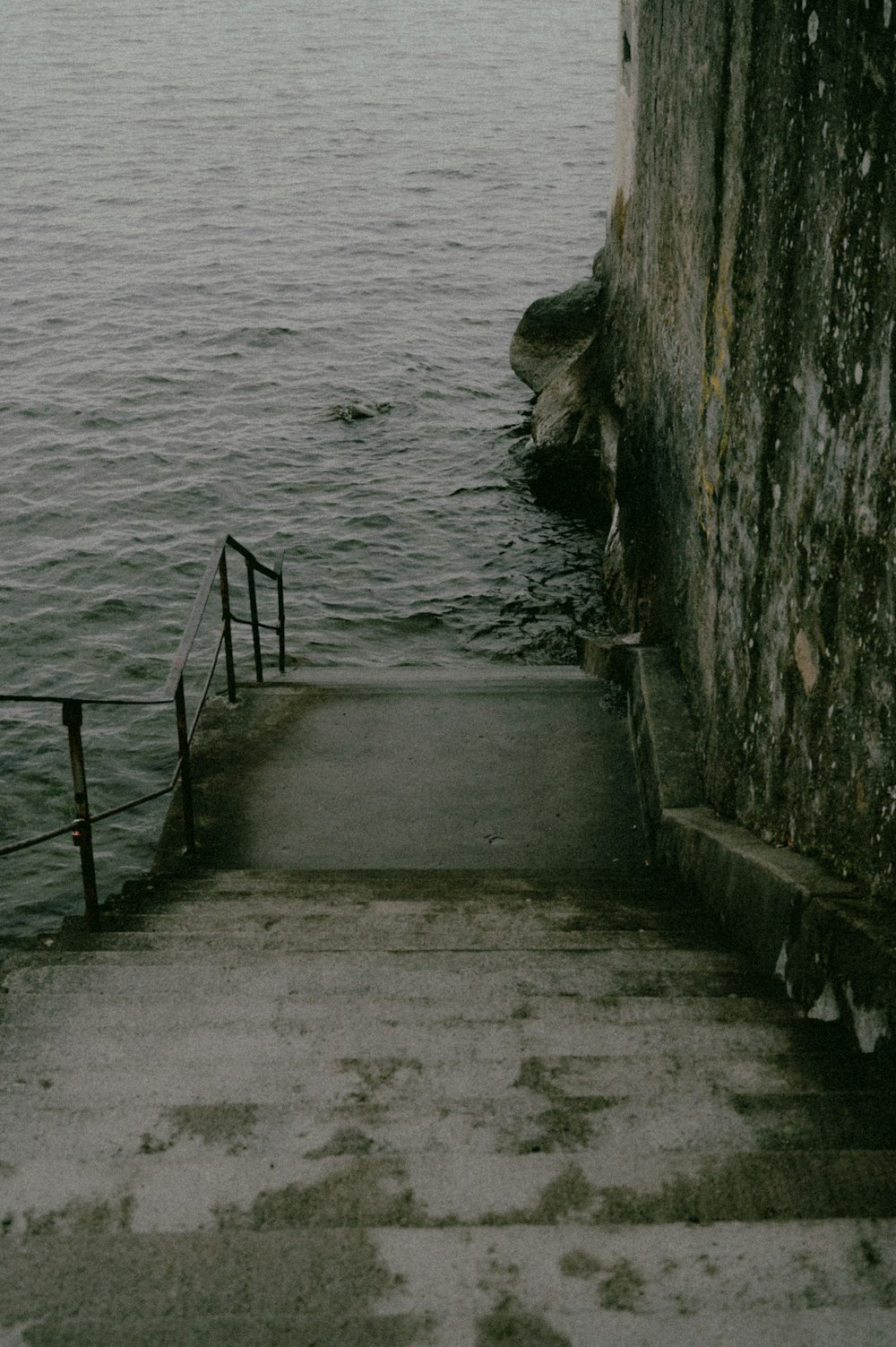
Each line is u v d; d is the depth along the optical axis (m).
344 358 20.34
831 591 3.96
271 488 15.73
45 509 14.94
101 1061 3.30
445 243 27.50
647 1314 2.01
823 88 3.94
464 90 48.47
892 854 3.50
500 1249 2.14
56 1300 2.09
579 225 29.22
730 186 5.58
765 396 4.79
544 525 14.84
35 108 43.50
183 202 30.81
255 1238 2.20
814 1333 1.96
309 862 6.35
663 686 7.18
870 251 3.50
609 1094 2.98
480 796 7.00
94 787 10.07
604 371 15.20
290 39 62.06
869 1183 2.37
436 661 12.16
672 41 8.69
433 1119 2.81
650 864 6.32
